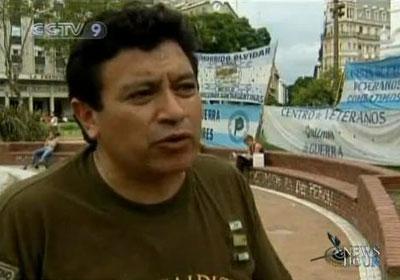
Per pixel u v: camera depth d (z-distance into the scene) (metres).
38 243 1.39
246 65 16.92
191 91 1.42
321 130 14.30
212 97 17.83
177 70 1.38
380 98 12.61
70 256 1.38
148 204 1.43
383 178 9.16
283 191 13.45
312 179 12.01
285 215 10.65
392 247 4.42
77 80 1.44
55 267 1.38
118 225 1.41
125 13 1.38
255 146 15.03
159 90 1.38
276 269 1.69
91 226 1.40
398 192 9.15
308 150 14.79
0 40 45.94
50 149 19.41
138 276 1.38
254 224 1.65
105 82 1.39
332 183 11.29
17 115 23.92
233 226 1.54
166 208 1.45
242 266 1.52
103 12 1.47
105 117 1.40
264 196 12.98
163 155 1.37
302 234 9.01
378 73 12.65
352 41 105.38
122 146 1.38
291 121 15.30
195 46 1.47
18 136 23.45
